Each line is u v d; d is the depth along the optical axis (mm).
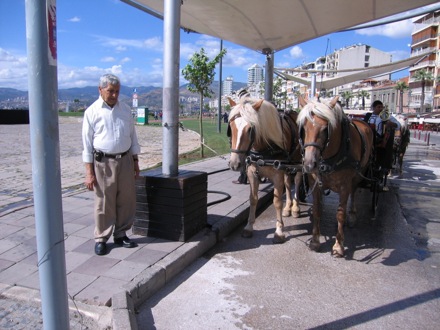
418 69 74250
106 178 4184
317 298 3787
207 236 5023
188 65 12867
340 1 6570
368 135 5789
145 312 3469
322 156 4469
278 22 7980
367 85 86812
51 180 2082
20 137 20672
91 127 4102
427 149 20562
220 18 7941
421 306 3658
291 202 6863
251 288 3979
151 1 7172
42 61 1977
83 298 3283
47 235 2111
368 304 3682
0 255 4199
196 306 3596
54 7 2014
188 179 4711
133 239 4785
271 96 10555
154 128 32375
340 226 4859
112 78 4039
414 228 6207
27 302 3268
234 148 4648
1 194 7293
